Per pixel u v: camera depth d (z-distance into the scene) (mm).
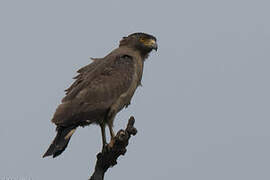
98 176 10531
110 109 11969
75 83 12227
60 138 11172
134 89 12508
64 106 11555
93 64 12625
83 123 11688
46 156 10664
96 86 11906
